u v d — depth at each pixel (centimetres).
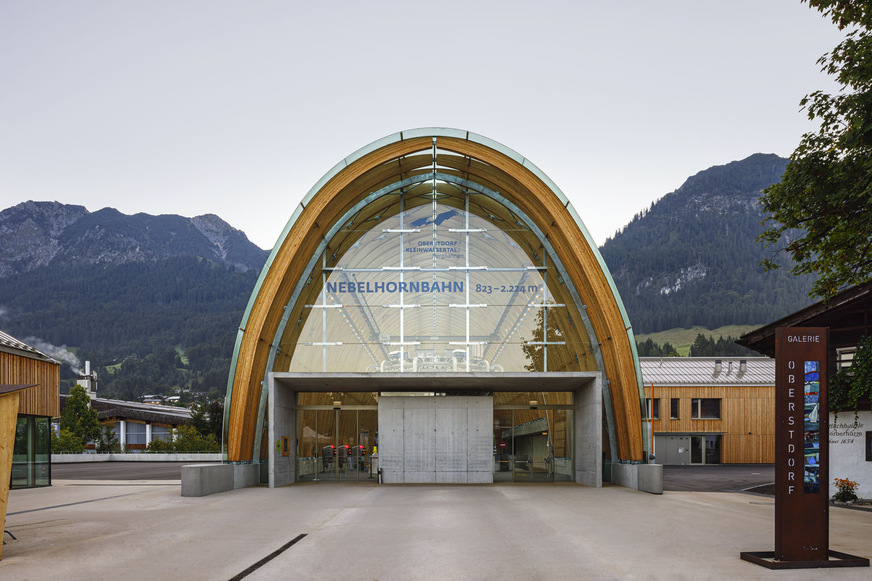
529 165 2598
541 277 2809
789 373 1105
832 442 2214
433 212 2862
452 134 2592
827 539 1078
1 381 2573
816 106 1738
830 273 1905
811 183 1748
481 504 1942
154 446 7244
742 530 1445
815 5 1689
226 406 2538
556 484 2705
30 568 1083
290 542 1305
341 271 2820
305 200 2575
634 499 2125
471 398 2733
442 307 2805
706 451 5497
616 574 1014
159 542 1314
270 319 2631
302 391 2867
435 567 1068
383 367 2773
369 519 1625
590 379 2552
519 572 1030
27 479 2755
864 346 2038
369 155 2597
